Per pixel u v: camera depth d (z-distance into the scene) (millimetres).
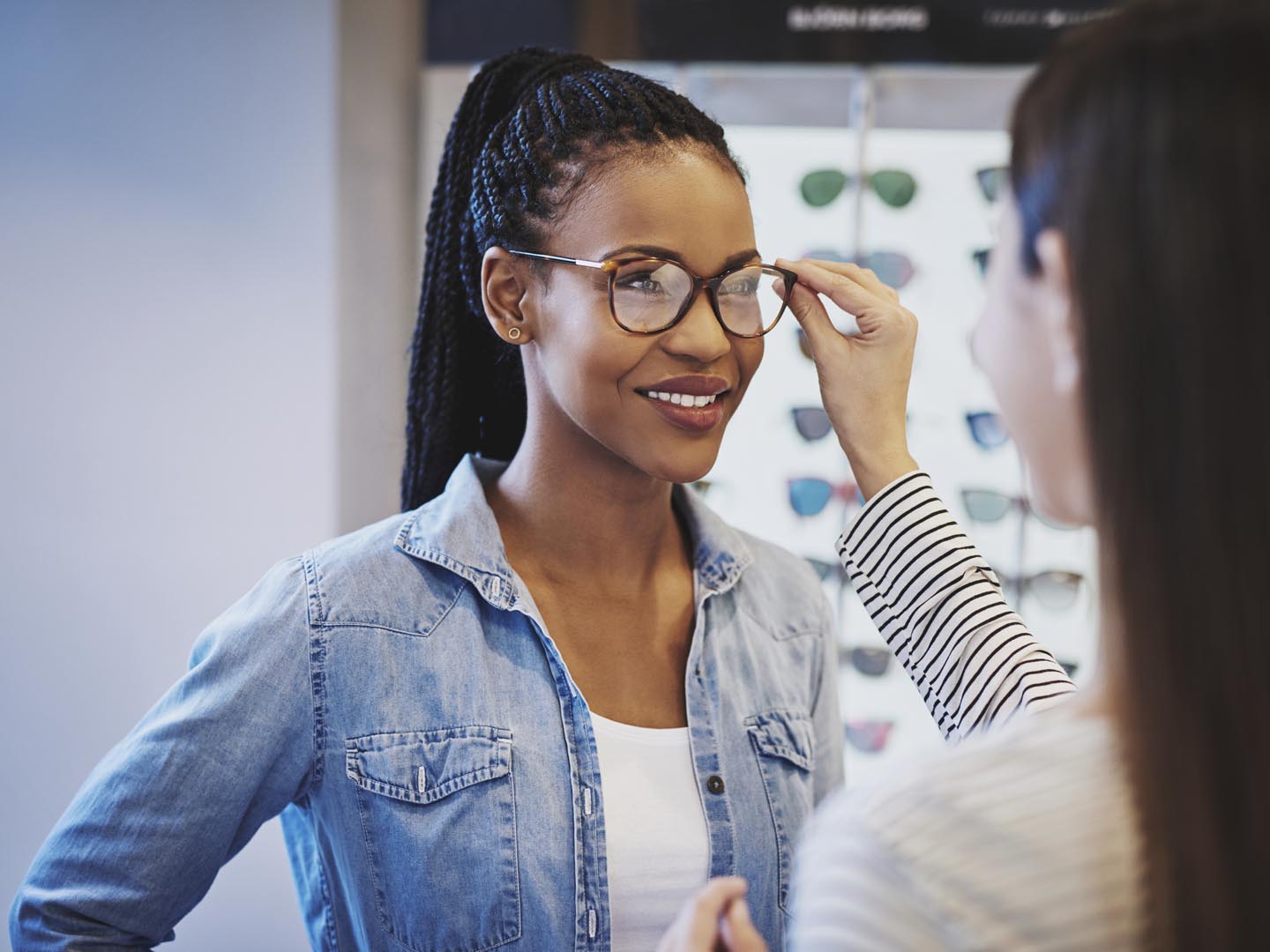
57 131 2301
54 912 981
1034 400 632
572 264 964
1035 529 2621
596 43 2311
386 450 2496
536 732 1029
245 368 2355
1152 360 517
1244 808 498
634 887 1011
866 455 1047
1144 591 520
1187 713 506
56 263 2326
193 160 2312
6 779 2420
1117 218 529
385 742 1019
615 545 1094
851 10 2277
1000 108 2500
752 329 1003
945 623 980
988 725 944
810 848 588
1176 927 512
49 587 2389
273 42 2283
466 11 2309
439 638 1050
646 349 951
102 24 2281
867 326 1052
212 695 1004
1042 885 525
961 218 2596
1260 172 498
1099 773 543
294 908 2369
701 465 994
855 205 2564
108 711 2420
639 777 1042
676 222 949
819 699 1240
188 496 2377
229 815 1003
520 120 1047
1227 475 501
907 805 552
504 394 1228
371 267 2410
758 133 2572
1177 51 526
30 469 2363
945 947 527
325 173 2312
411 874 1003
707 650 1121
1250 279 499
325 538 2385
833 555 2639
